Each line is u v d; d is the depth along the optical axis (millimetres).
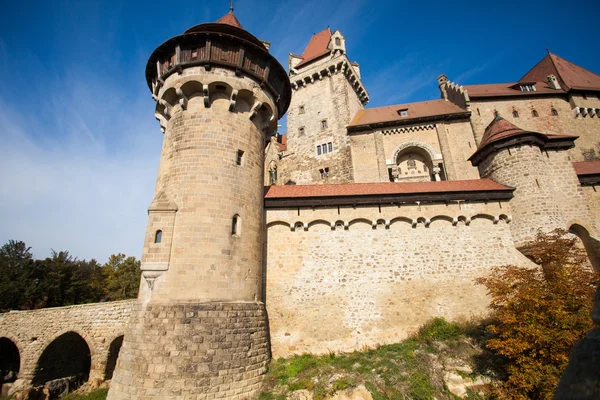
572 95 31875
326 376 12656
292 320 15734
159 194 14219
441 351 13656
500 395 11125
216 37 15719
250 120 16594
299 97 40094
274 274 16469
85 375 25125
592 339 2949
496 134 19469
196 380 11188
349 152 32812
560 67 35031
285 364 14016
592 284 11734
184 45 15961
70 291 39281
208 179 14195
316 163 35781
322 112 37625
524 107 31625
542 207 16797
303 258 16828
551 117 31297
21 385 20812
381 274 16688
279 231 17234
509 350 10906
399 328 15836
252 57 16703
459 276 16719
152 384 11047
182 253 12898
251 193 15445
